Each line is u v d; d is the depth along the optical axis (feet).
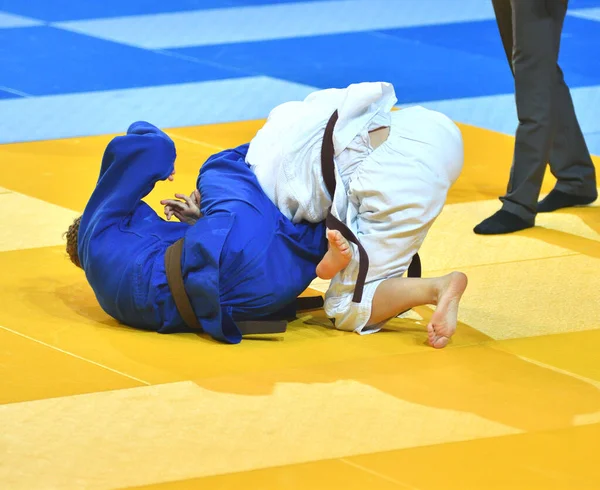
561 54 94.17
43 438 30.30
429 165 36.86
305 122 38.17
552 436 30.68
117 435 30.50
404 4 120.26
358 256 37.09
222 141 67.05
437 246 48.70
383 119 37.86
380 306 37.40
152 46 98.27
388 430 30.94
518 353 36.60
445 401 32.78
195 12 115.24
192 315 37.09
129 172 38.11
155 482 28.07
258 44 99.71
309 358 35.88
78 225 39.60
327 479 28.27
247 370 34.83
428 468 28.84
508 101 79.56
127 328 38.42
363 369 35.01
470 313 40.52
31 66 89.92
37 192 56.03
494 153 65.10
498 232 50.62
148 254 37.50
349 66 91.50
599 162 63.62
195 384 33.71
